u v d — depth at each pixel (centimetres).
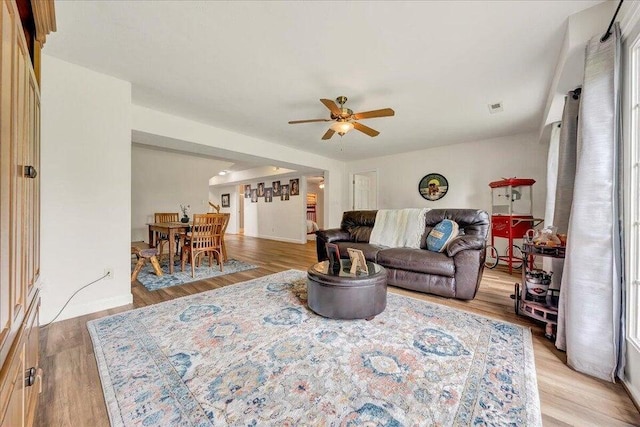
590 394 135
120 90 253
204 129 380
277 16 171
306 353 171
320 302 222
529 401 130
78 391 136
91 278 237
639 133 137
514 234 407
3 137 69
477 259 263
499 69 235
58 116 220
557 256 192
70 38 194
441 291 276
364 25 179
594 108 149
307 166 575
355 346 179
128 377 147
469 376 148
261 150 467
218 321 218
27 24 124
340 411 124
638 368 129
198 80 256
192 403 128
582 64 191
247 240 794
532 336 194
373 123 383
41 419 118
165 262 462
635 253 139
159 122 333
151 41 197
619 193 144
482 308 250
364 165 645
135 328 205
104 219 244
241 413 122
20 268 88
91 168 237
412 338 190
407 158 573
